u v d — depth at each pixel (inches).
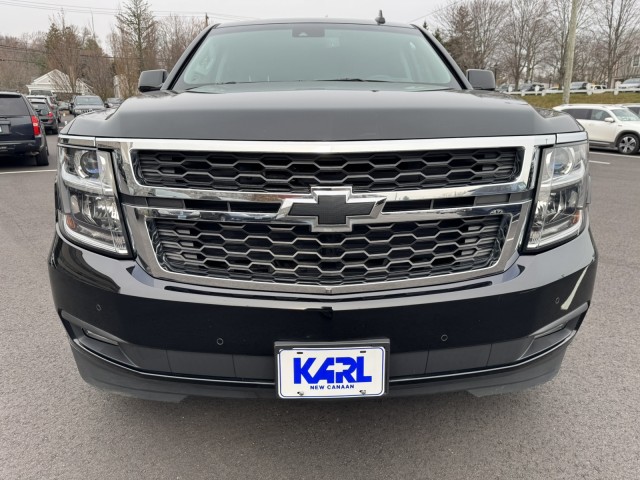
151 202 65.8
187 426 87.7
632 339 119.6
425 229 66.4
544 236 70.2
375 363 65.9
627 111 642.8
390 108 65.9
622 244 204.4
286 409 92.4
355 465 78.7
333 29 126.8
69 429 86.8
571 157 71.4
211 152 63.0
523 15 2390.5
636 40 2217.0
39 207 268.4
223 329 66.1
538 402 94.7
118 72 1822.1
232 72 110.5
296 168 62.8
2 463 78.7
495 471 77.4
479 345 68.7
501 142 65.4
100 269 68.4
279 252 65.6
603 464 78.7
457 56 2426.2
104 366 72.3
